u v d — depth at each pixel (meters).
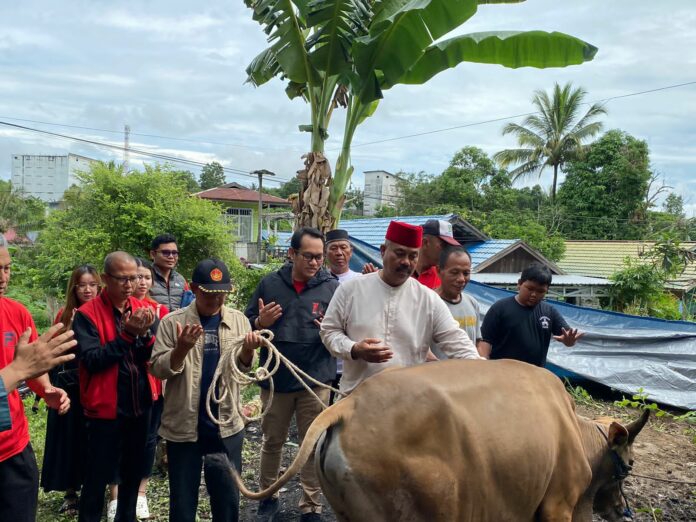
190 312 3.93
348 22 7.51
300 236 4.80
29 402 7.45
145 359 4.25
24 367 2.72
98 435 4.04
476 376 2.83
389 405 2.62
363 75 7.66
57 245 15.26
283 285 4.85
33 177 72.31
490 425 2.69
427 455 2.55
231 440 3.79
